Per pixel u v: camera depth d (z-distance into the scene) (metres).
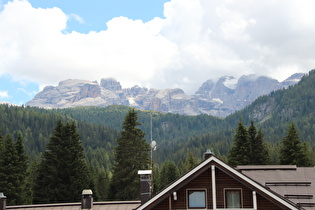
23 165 62.00
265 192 26.00
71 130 61.06
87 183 60.84
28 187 63.75
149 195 29.98
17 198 59.41
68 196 57.31
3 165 59.97
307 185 30.75
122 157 62.06
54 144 59.69
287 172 32.59
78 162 59.41
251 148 68.94
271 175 32.31
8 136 61.66
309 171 32.44
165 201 26.83
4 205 30.59
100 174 96.06
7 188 58.47
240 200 26.45
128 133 62.94
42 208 32.34
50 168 57.78
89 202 30.72
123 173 61.09
